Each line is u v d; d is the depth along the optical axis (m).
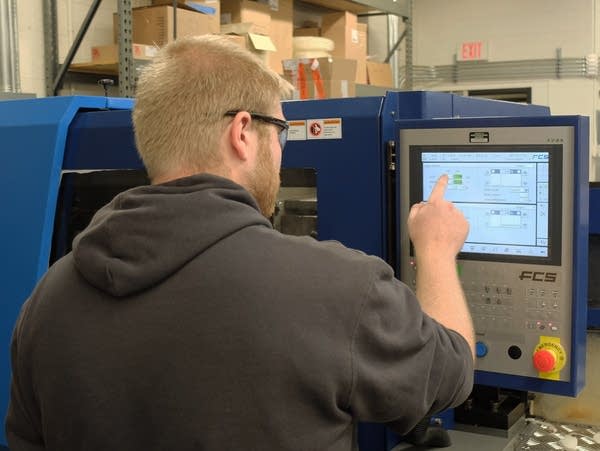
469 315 0.97
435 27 5.42
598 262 1.30
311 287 0.74
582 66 4.93
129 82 2.74
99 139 1.38
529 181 1.05
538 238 1.05
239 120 0.81
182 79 0.81
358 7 4.00
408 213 1.14
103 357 0.76
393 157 1.16
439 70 5.43
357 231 1.19
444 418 1.26
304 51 3.62
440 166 1.11
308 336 0.72
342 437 0.76
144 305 0.75
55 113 1.38
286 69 3.31
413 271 1.14
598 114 4.92
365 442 1.20
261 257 0.75
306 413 0.72
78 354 0.77
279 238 0.78
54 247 1.51
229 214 0.76
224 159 0.81
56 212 1.50
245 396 0.71
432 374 0.80
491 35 5.22
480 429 1.29
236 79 0.82
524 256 1.07
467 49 5.32
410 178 1.13
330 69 3.21
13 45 2.76
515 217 1.07
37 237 1.32
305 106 1.21
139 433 0.74
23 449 0.90
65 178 1.52
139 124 0.83
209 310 0.73
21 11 3.03
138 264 0.75
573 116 1.00
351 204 1.19
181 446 0.72
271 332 0.72
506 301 1.09
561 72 5.00
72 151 1.41
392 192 1.17
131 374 0.74
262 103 0.84
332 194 1.20
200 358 0.72
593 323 1.30
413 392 0.77
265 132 0.85
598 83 4.92
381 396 0.75
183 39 0.87
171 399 0.73
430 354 0.79
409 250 1.15
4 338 1.33
